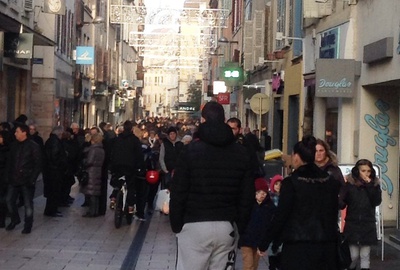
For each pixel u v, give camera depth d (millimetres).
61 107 46281
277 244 8328
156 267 13922
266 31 38906
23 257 14414
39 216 20938
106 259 14633
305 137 8430
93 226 19422
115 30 79062
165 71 135125
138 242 16969
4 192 18047
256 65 41719
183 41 82750
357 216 12391
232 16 63812
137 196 20828
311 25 27078
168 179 20453
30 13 34438
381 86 20391
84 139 27391
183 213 7742
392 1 18078
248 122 48219
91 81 60438
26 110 36594
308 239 8102
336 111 23781
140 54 91125
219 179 7691
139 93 109125
